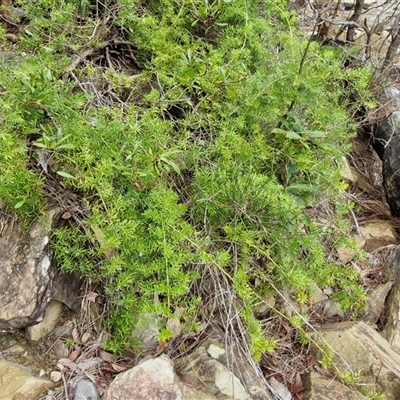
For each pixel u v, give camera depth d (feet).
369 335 4.00
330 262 4.46
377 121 5.65
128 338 3.47
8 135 3.18
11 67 3.89
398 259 4.83
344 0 7.27
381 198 5.75
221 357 3.51
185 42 4.56
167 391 3.12
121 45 4.67
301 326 3.95
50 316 3.59
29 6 4.30
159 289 3.22
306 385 3.72
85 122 3.57
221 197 3.62
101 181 3.34
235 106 4.01
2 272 3.37
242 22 4.77
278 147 4.10
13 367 3.35
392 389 3.68
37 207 3.42
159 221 3.33
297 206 3.73
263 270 3.85
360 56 6.08
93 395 3.26
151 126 3.67
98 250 3.23
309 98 4.04
